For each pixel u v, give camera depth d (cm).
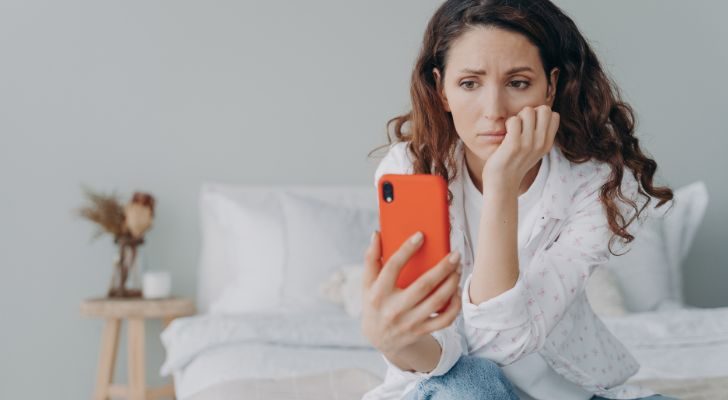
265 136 347
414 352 107
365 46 353
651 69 366
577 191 130
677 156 367
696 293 369
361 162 351
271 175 346
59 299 334
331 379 195
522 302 110
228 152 344
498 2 115
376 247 99
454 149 132
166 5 343
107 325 316
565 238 128
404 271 98
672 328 248
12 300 331
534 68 115
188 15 344
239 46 346
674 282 332
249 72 346
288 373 212
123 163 339
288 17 349
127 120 340
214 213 329
